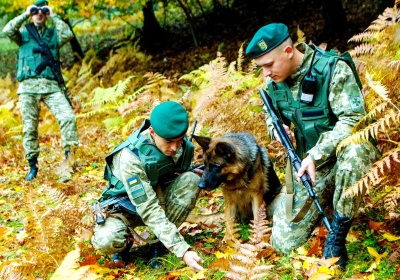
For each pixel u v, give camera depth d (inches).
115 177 127.4
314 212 123.6
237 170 136.0
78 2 402.9
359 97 111.3
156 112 115.3
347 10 429.7
